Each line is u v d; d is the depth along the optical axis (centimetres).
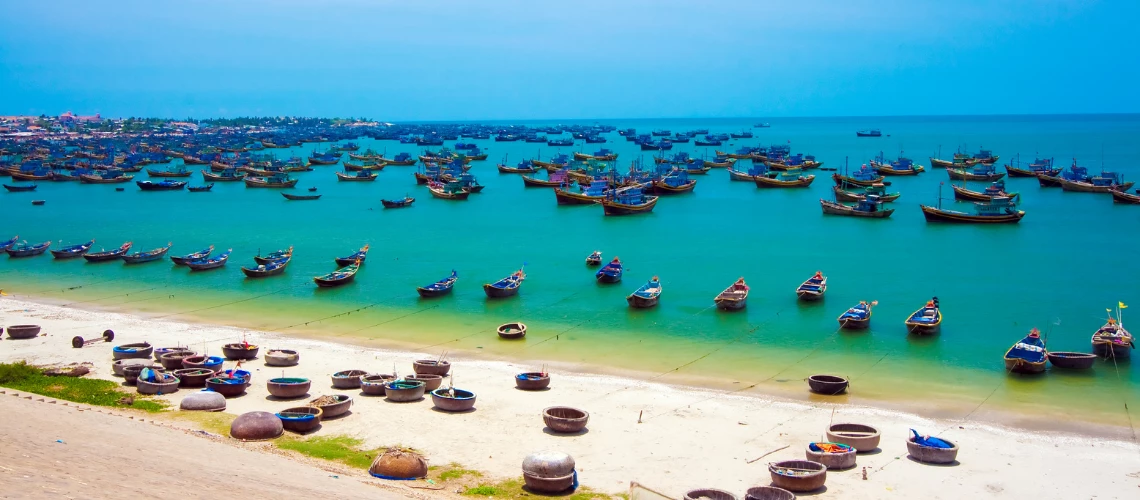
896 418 5544
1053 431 5341
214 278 10638
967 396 6053
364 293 9688
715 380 6406
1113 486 4472
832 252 12112
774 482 4322
